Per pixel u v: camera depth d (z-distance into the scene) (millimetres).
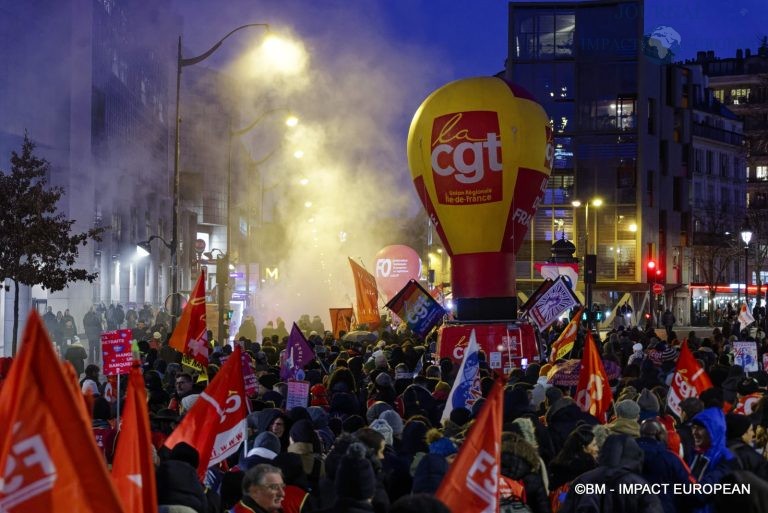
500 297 24844
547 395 11172
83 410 4379
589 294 28906
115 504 3975
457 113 24312
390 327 31406
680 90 65688
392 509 4605
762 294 79250
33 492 3914
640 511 6637
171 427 10039
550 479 8289
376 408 9938
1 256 26047
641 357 18500
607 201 60031
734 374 13945
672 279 65500
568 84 59906
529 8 60250
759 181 96062
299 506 7227
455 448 7773
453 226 24828
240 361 8250
